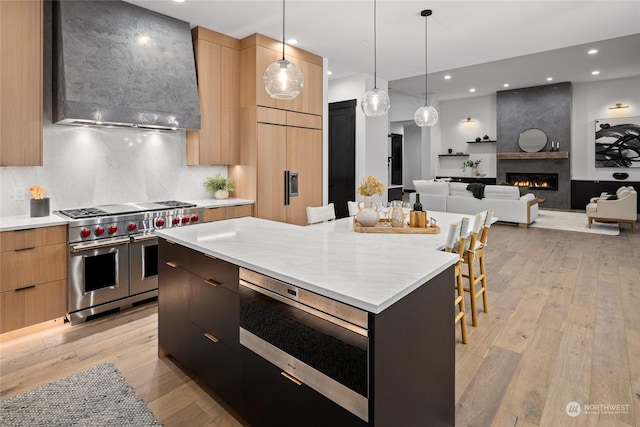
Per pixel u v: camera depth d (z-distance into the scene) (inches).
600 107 375.2
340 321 52.2
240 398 72.3
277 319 62.5
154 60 145.9
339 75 252.7
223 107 174.2
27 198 128.6
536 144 400.5
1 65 109.7
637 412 76.0
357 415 50.7
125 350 104.0
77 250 117.2
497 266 186.9
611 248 223.0
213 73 169.5
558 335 111.0
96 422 73.8
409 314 55.6
